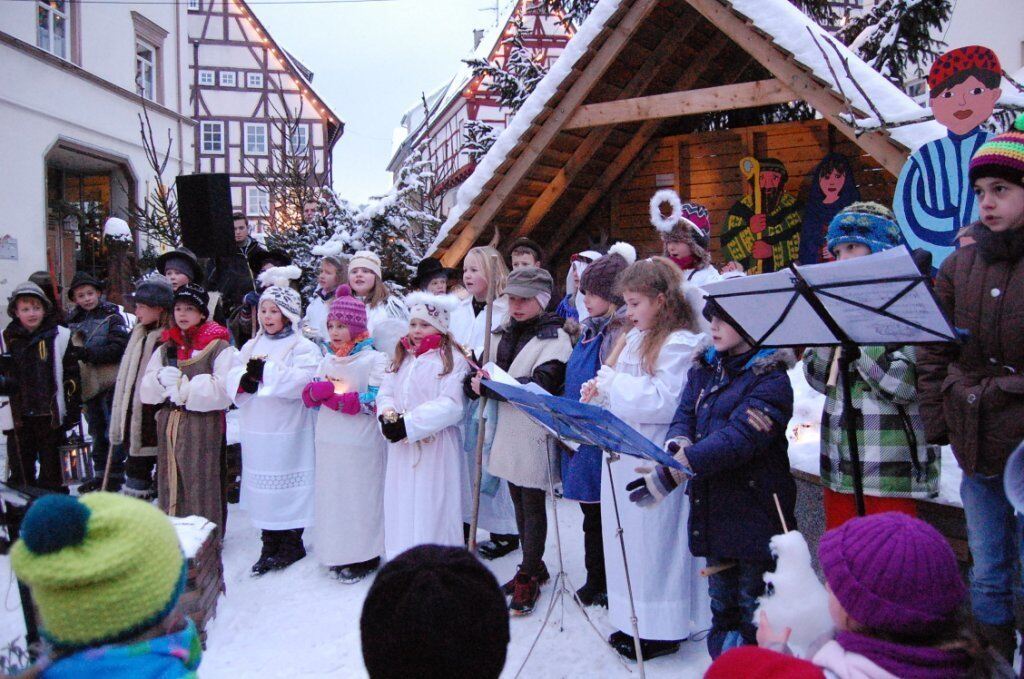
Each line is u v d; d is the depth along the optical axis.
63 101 15.61
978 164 2.64
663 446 3.32
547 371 4.00
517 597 3.90
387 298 5.66
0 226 14.08
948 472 3.49
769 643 2.03
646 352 3.34
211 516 4.62
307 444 4.76
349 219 7.98
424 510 4.12
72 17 15.97
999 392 2.63
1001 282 2.67
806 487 3.88
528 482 3.87
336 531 4.42
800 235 7.89
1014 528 2.85
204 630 3.70
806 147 7.96
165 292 5.17
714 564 2.96
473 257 5.22
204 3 26.56
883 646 1.58
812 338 2.62
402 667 1.38
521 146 7.11
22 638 2.33
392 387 4.30
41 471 5.95
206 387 4.52
